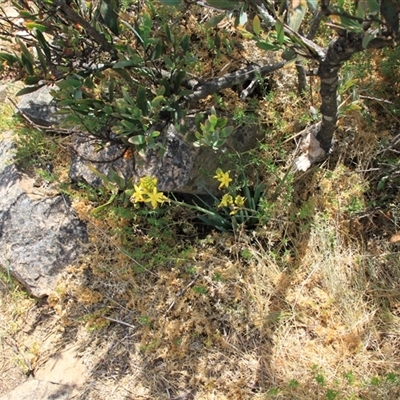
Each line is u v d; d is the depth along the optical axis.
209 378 2.58
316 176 2.82
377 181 2.78
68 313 2.98
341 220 2.73
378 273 2.61
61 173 3.23
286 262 2.71
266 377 2.51
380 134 2.83
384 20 1.73
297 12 1.79
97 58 2.58
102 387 2.72
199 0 2.09
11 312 3.10
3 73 2.52
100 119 2.42
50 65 2.44
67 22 2.43
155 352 2.71
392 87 2.90
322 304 2.58
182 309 2.74
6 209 3.19
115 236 2.98
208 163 2.79
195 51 3.01
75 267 3.03
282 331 2.58
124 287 2.92
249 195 2.76
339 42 1.89
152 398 2.61
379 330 2.51
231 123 2.83
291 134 2.92
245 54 3.00
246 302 2.67
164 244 2.91
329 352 2.48
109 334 2.87
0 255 3.13
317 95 2.96
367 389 2.33
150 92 2.50
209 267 2.79
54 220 3.13
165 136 2.48
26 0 2.53
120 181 2.44
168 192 2.91
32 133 3.21
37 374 2.89
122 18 2.84
